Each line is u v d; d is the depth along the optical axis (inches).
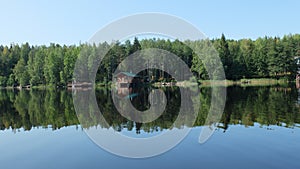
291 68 2137.1
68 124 506.0
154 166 259.3
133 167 259.1
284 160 263.1
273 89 1221.1
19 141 382.0
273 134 362.6
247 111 573.0
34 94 1550.2
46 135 414.6
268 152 287.3
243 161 263.1
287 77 2082.9
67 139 382.6
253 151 292.0
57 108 784.3
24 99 1185.4
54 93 1555.1
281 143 319.0
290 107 611.8
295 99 762.2
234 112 565.0
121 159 282.8
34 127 486.6
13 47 3373.5
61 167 268.7
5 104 970.1
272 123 437.7
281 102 704.4
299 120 458.3
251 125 424.8
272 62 2154.3
